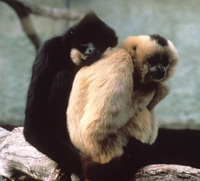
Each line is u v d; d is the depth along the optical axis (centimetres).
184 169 1306
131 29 4441
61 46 2036
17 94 4262
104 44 2152
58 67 1942
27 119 1748
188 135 3725
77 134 1584
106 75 1522
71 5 4344
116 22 4488
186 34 4409
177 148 3694
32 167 1700
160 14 4531
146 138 1700
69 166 1598
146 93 1670
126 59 1580
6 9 4531
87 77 1573
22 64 4444
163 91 1781
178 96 4022
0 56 4481
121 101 1508
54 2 4172
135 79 1708
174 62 1812
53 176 1625
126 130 1623
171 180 1300
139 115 1673
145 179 1355
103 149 1555
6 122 3988
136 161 1564
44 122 1730
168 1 4625
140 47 1702
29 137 1709
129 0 4628
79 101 1575
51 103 1758
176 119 3734
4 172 1808
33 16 4391
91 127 1496
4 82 4338
